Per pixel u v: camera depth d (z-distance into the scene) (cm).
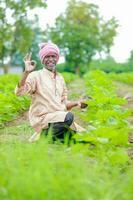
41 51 757
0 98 1070
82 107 782
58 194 396
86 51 6050
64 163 461
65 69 6481
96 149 591
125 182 451
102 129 560
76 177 421
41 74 757
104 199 395
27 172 423
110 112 680
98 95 860
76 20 6091
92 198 392
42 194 389
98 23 6128
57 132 718
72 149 548
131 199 418
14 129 871
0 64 5378
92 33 6019
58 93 758
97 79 1634
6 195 396
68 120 716
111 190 414
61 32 5981
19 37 3731
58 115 720
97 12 6162
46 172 419
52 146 620
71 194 397
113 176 484
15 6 3409
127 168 568
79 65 6169
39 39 6531
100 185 423
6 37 3397
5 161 468
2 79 2320
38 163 439
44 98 745
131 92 1833
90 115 770
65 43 5959
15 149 539
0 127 930
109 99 825
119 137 564
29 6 3453
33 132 838
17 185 399
